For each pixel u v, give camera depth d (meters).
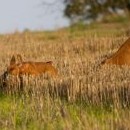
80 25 177.38
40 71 57.72
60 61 71.62
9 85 55.47
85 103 46.84
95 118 39.97
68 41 108.19
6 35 122.12
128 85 47.03
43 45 100.50
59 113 41.47
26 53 92.25
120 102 44.81
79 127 37.03
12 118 41.66
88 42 98.44
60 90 51.16
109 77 52.06
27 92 51.72
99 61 68.88
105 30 153.38
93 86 48.12
